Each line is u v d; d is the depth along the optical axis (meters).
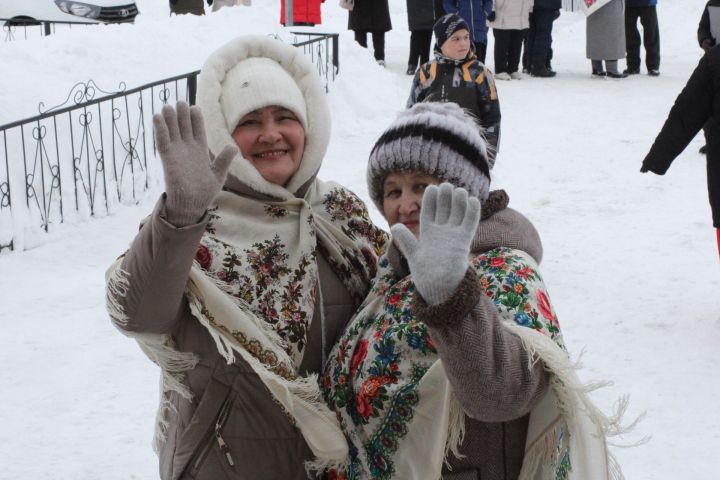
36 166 8.07
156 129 1.97
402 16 19.78
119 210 8.19
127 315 2.09
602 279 6.29
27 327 5.79
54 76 9.52
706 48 8.70
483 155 2.22
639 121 10.80
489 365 1.82
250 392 2.27
